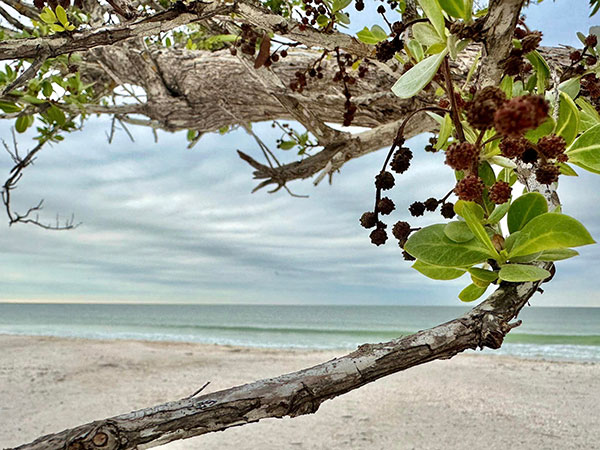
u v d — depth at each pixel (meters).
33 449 0.76
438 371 14.90
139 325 46.41
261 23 1.73
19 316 66.81
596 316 68.00
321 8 2.21
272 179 3.56
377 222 1.23
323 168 3.53
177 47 4.41
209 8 1.59
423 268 1.15
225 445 8.47
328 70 3.50
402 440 8.83
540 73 1.48
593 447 8.44
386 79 3.32
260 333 37.47
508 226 1.06
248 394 0.81
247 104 3.97
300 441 8.73
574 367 15.89
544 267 1.01
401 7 2.17
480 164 1.20
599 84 1.64
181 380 13.81
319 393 0.82
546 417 10.20
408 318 69.56
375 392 12.21
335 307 131.88
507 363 16.72
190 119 4.25
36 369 14.96
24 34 2.82
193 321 56.97
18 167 3.98
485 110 0.73
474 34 0.97
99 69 4.42
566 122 1.11
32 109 3.21
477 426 9.60
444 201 1.24
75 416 10.18
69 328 40.44
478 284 1.09
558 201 1.12
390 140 3.40
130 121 4.53
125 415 0.80
